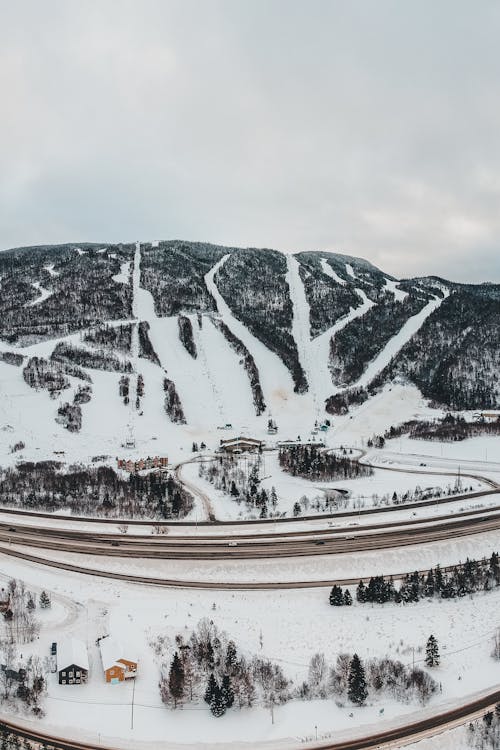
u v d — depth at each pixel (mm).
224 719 92062
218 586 133375
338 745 87375
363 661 106000
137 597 127375
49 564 140750
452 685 100812
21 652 105125
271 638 113812
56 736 87438
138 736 88312
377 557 143875
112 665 98438
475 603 126250
